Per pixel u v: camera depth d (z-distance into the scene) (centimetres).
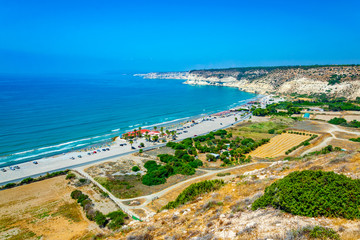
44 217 5016
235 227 1525
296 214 1520
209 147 10238
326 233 1198
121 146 10769
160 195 5759
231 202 2239
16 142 11106
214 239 1423
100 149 10244
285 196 1639
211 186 3084
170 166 7375
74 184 6769
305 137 11156
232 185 2930
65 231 4428
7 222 4866
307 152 8744
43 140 11531
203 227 1730
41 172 7900
